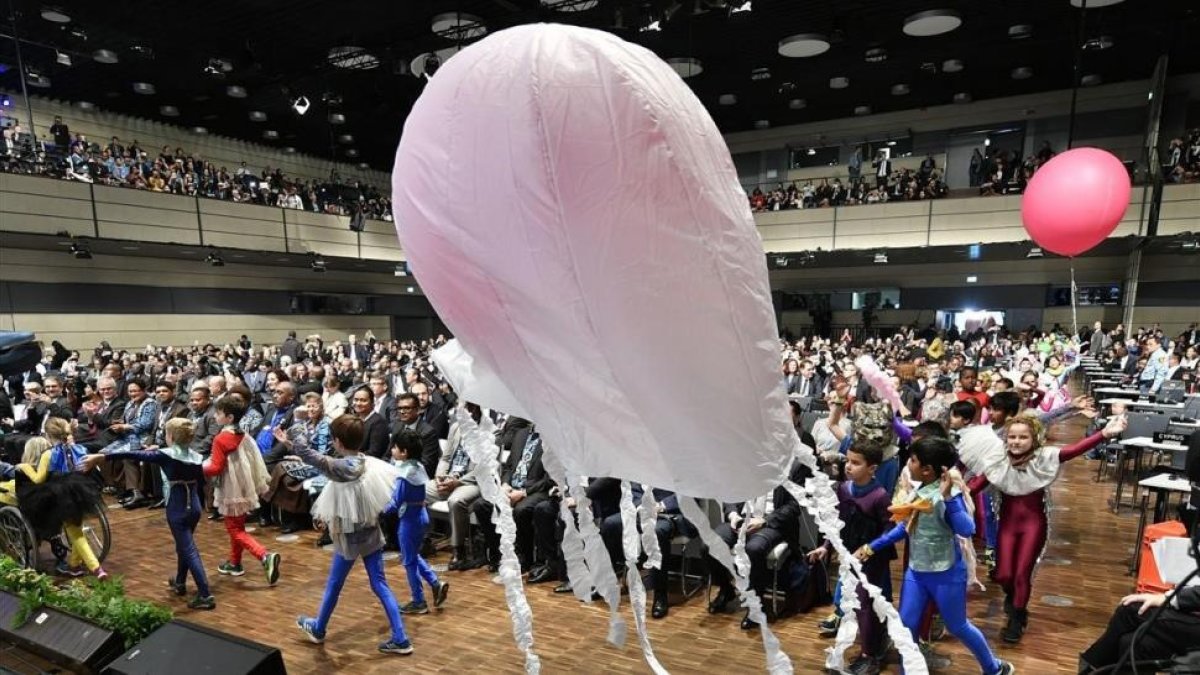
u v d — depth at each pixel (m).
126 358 11.38
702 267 1.08
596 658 3.39
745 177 19.39
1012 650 3.27
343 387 8.76
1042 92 15.73
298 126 16.59
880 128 17.56
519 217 1.07
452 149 1.11
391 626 3.60
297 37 10.84
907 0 9.89
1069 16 10.68
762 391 1.17
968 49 12.34
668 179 1.05
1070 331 15.15
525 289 1.12
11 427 6.80
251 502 4.39
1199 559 1.70
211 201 13.62
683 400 1.11
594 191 1.03
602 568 1.27
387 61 11.68
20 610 2.99
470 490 4.63
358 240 16.67
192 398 6.01
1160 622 2.14
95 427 6.88
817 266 16.67
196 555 4.04
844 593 1.41
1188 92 14.52
